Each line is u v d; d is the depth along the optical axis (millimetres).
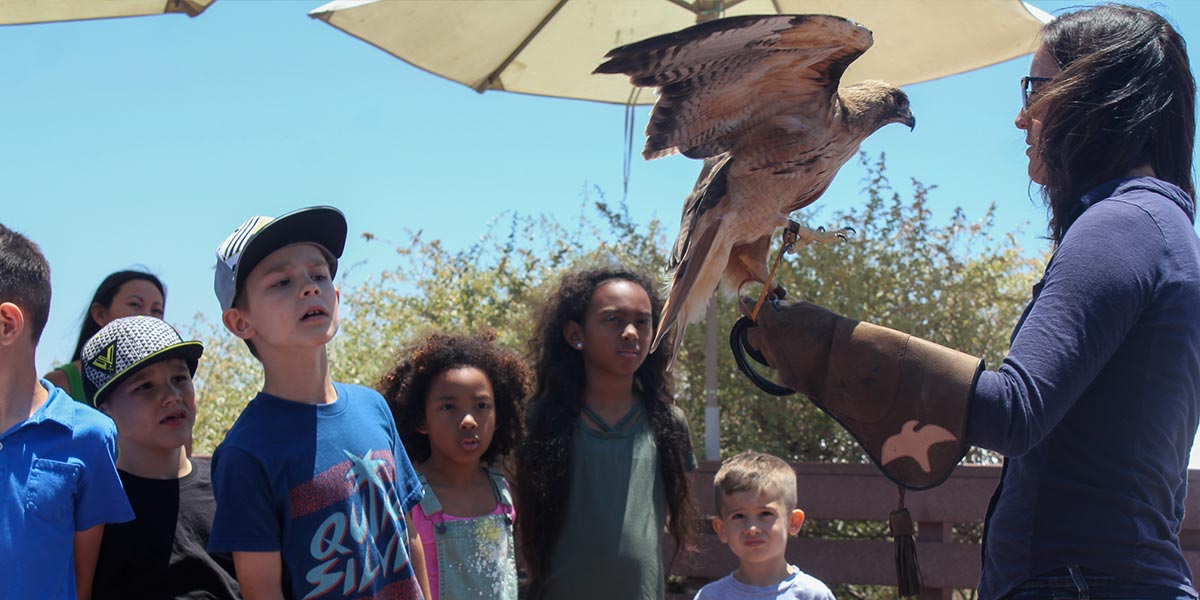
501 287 6781
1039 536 1821
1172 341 1751
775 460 3541
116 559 2711
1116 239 1752
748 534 3428
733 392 6043
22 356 2377
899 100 3195
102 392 2908
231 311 2537
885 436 1828
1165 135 1981
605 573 3350
